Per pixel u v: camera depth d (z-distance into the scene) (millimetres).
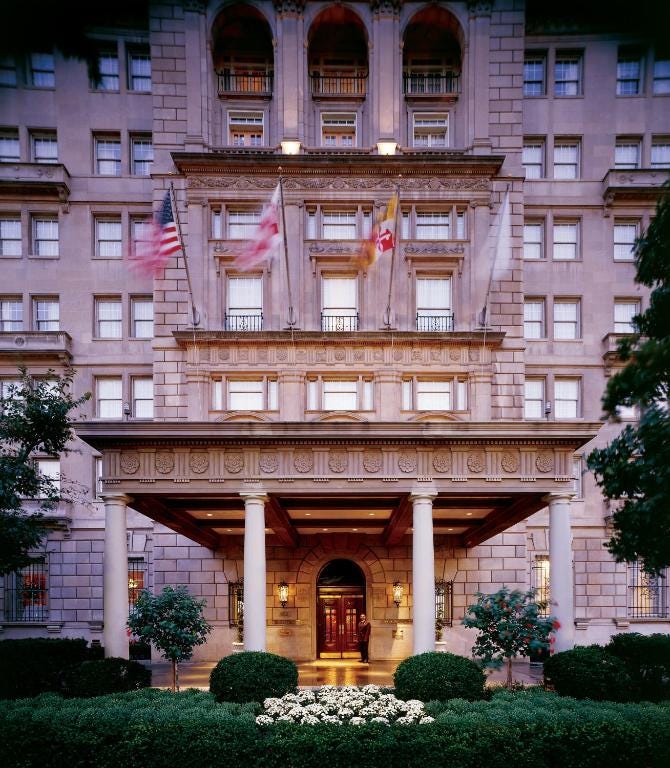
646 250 13164
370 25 25828
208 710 11648
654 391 12070
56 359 26438
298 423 15867
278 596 24953
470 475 16250
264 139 26656
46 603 25797
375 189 25359
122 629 15531
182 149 25562
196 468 16141
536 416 27109
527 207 27719
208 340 24297
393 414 24328
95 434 15852
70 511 25984
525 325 27625
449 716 11133
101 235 27797
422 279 25625
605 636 25594
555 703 12141
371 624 24781
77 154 27547
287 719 11180
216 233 25453
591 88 28047
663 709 11539
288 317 24516
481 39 25812
